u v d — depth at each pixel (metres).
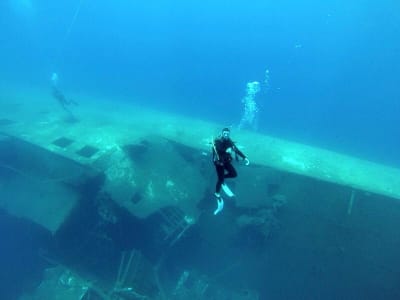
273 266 9.63
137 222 9.57
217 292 9.54
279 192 9.91
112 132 11.92
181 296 9.17
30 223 10.59
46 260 9.79
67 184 9.66
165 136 12.37
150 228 9.70
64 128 12.28
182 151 11.58
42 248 9.98
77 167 9.91
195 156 11.20
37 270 9.80
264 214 9.44
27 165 10.51
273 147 12.37
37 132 11.76
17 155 10.84
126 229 9.65
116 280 8.51
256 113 39.62
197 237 10.41
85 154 10.62
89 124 12.90
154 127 13.77
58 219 8.98
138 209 9.12
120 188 9.55
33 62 55.59
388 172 11.06
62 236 9.66
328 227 9.20
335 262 8.98
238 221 9.57
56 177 9.88
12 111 14.16
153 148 10.99
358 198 9.24
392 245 8.62
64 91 23.41
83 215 9.77
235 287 9.77
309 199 9.59
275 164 10.78
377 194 9.19
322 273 9.09
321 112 50.84
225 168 3.98
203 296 9.37
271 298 9.57
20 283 9.48
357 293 8.68
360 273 8.72
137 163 10.41
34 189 9.82
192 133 13.05
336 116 49.09
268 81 86.94
